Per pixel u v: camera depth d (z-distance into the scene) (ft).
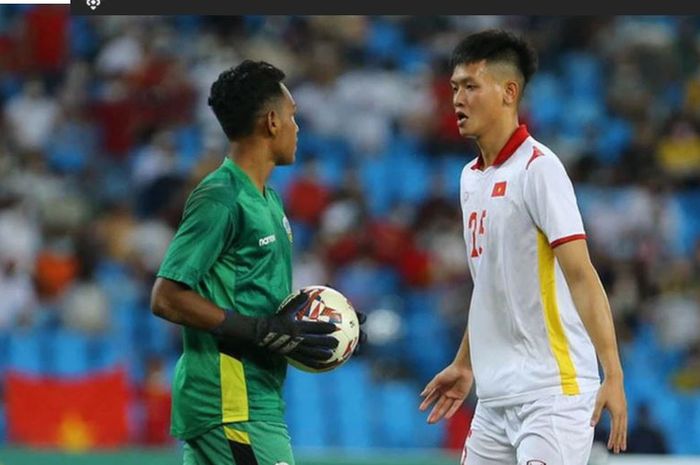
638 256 184.65
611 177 198.90
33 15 215.72
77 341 150.51
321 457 115.65
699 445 151.43
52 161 192.54
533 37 232.32
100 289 161.58
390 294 170.30
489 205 68.54
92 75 209.67
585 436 66.95
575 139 215.51
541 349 67.46
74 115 201.77
